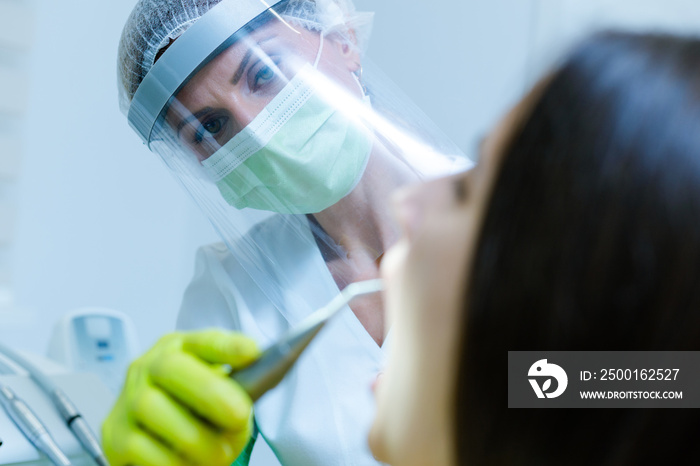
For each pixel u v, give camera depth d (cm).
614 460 24
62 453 51
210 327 88
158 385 49
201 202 87
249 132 75
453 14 145
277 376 46
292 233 80
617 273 23
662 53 25
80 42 140
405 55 147
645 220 23
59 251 143
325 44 80
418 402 31
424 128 80
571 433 24
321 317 45
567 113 25
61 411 55
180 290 155
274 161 74
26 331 138
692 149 23
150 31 77
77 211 144
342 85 78
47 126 139
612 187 23
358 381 74
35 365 62
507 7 141
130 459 48
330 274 77
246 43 75
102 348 92
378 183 74
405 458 31
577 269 23
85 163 144
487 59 142
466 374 26
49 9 137
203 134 78
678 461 23
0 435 50
